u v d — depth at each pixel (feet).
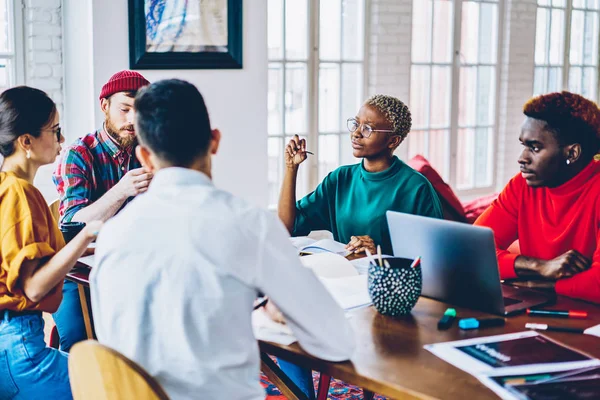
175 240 4.73
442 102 20.61
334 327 5.24
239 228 4.78
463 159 21.49
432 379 5.03
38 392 6.76
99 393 4.95
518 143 22.65
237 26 14.88
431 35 20.02
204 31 14.52
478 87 21.48
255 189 15.72
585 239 7.43
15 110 6.84
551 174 7.41
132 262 4.82
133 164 9.65
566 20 23.79
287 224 9.39
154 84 5.06
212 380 4.84
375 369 5.20
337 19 17.95
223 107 15.03
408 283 6.22
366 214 9.04
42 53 13.83
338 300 6.65
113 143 9.52
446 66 20.53
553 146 7.29
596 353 5.48
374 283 6.31
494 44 21.67
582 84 25.00
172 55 14.23
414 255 6.86
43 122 6.97
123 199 8.75
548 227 7.69
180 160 4.99
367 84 18.66
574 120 7.19
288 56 17.24
